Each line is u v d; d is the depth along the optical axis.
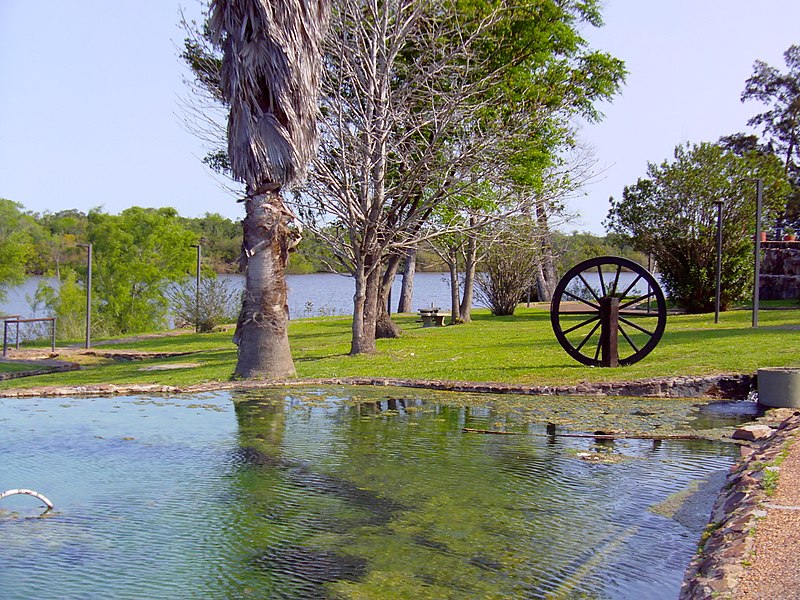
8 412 11.65
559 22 24.42
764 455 7.52
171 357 22.31
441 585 5.20
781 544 4.92
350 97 20.91
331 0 16.58
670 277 30.47
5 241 46.19
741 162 30.19
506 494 7.26
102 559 5.67
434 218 24.20
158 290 47.16
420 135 20.22
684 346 16.80
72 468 8.25
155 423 10.73
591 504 6.93
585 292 44.44
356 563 5.60
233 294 35.22
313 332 28.16
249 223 15.09
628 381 13.05
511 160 22.33
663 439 9.59
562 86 24.97
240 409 11.82
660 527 6.27
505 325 27.34
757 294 20.66
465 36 21.50
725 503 6.40
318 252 23.50
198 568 5.51
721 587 4.40
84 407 12.09
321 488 7.50
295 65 14.16
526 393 13.09
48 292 41.59
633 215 30.66
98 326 39.16
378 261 19.34
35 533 6.22
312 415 11.29
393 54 18.91
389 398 12.76
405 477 7.88
